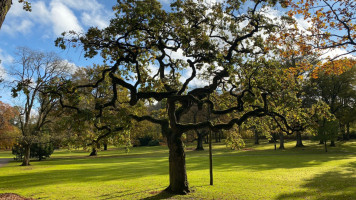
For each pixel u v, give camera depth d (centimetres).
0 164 3675
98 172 2384
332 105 5088
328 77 4800
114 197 1337
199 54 1363
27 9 860
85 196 1383
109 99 2397
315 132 1433
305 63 1179
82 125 1230
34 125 3678
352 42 967
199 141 5428
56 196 1399
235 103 1645
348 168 2147
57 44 1094
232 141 1812
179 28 1246
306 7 1011
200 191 1394
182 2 1259
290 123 1516
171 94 1335
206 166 2614
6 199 1286
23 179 2072
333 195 1244
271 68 1334
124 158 4231
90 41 1184
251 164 2659
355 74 4734
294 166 2397
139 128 4369
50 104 3516
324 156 3391
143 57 1463
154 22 1140
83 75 3800
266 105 1270
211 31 1365
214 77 1423
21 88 1019
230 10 1279
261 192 1352
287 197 1237
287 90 1369
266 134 1914
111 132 1359
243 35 1374
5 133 3428
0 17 512
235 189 1430
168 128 1441
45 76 3131
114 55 1370
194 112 5281
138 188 1548
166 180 1798
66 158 4594
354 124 5816
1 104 3422
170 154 1398
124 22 1145
